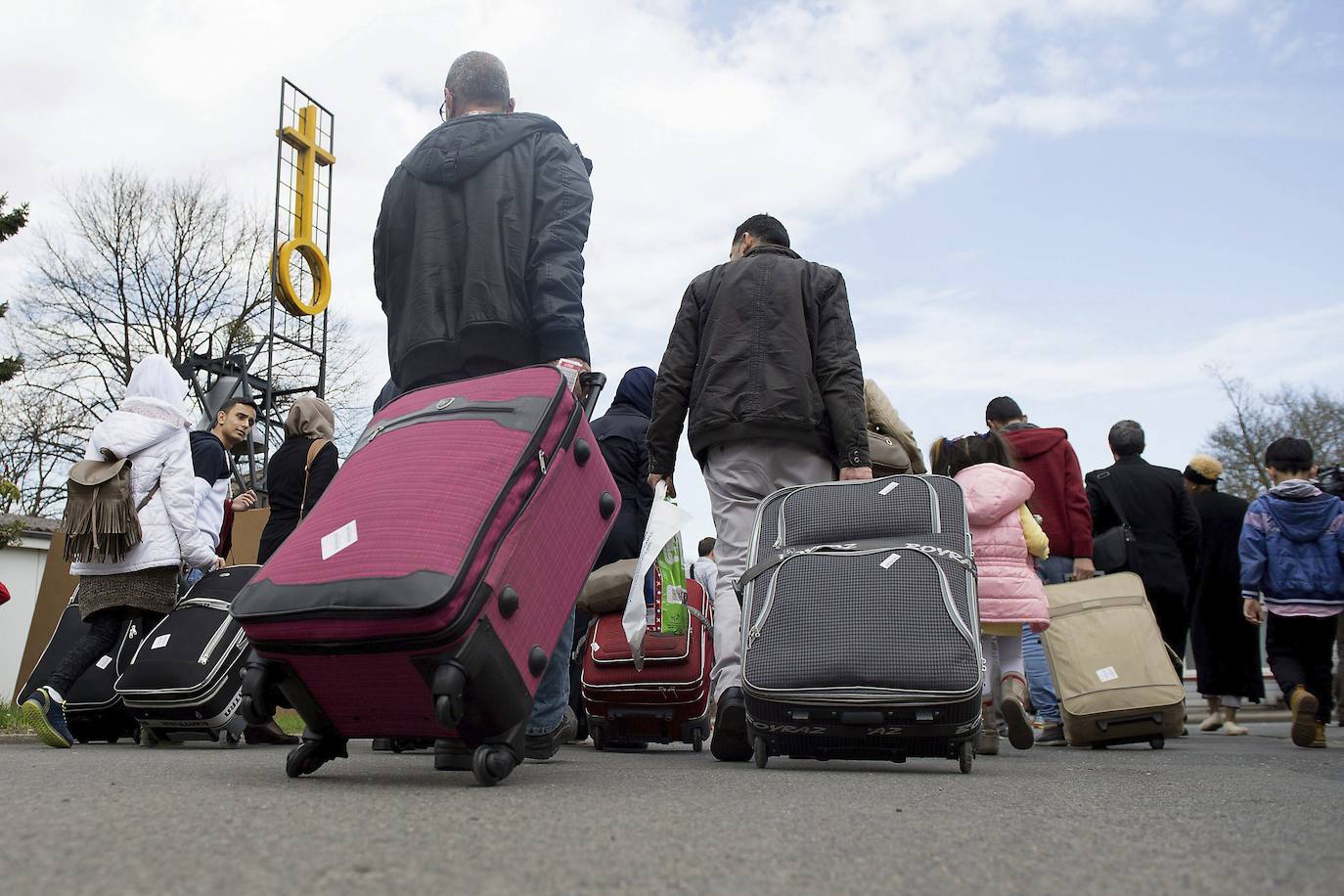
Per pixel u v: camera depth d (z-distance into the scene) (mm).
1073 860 1857
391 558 2652
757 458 4500
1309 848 2016
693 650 5488
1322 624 6449
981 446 5418
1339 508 6426
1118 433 7902
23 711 4945
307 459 6180
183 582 5863
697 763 4363
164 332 29438
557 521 2994
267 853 1743
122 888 1477
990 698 5344
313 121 22641
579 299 3945
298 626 2666
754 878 1646
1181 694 5973
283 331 23594
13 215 13883
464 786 2830
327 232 22969
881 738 3785
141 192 29469
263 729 5492
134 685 5176
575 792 2729
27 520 15258
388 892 1485
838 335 4551
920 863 1806
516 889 1524
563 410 3088
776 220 4879
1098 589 6398
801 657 3822
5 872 1571
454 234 3988
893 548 3941
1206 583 8305
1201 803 2754
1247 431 35250
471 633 2656
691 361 4719
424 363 3951
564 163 4059
